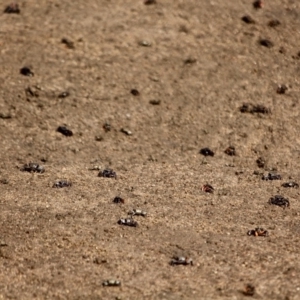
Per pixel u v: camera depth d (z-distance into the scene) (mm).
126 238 23922
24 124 33469
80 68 36812
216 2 42625
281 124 34656
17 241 23672
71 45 38219
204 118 34594
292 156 32750
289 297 20766
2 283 21453
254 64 38469
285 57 39438
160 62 37781
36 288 21203
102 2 41906
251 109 35312
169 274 21875
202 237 24172
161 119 34375
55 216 25359
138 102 35188
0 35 38875
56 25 39750
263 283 21453
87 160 31297
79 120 33875
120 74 36688
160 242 23734
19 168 30000
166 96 35719
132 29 39750
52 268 22172
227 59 38562
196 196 27672
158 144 32906
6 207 26016
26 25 39750
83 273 21906
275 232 24812
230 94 36188
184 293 20891
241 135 33781
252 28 41094
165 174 30000
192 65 37781
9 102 34469
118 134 33375
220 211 26359
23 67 36469
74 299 20688
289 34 41188
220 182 29312
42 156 31344
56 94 35125
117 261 22547
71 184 28266
